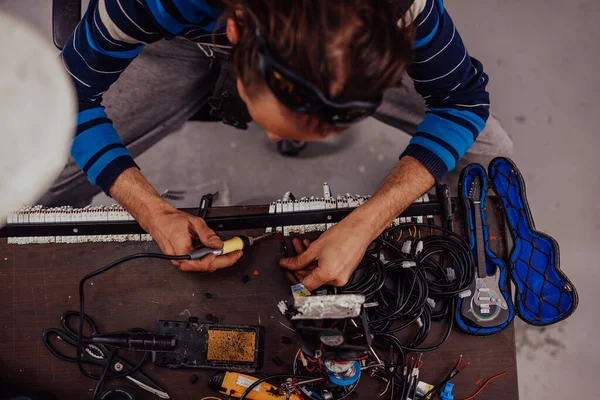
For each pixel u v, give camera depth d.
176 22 1.02
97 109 1.22
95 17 1.07
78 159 1.19
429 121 1.27
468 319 1.28
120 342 1.18
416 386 1.23
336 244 1.12
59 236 1.30
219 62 1.46
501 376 1.28
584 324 2.05
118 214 1.31
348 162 2.20
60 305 1.27
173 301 1.28
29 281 1.28
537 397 1.98
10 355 1.24
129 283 1.29
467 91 1.25
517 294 1.33
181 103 1.70
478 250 1.32
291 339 1.26
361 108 0.70
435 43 1.12
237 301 1.29
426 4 1.03
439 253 1.33
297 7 0.66
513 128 2.25
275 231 1.33
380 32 0.68
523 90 2.29
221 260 1.18
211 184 2.14
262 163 2.18
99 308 1.27
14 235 1.29
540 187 2.19
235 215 1.33
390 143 2.23
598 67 2.33
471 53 2.33
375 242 1.30
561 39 2.36
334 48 0.65
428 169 1.21
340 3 0.67
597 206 2.17
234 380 1.21
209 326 1.25
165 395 1.22
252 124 2.21
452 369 1.27
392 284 1.29
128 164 1.20
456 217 1.36
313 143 2.21
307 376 1.18
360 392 1.24
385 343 1.24
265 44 0.67
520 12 2.39
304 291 1.12
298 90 0.68
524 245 1.35
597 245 2.13
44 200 1.74
